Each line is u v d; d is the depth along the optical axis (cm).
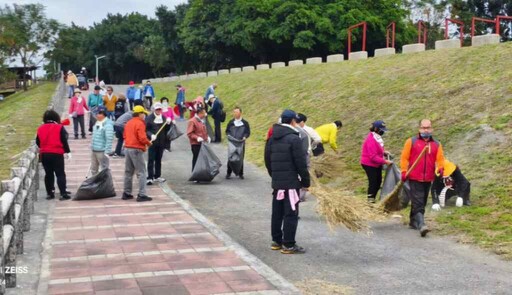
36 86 6175
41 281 635
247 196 1214
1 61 5894
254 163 1645
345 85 2106
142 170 1128
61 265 697
